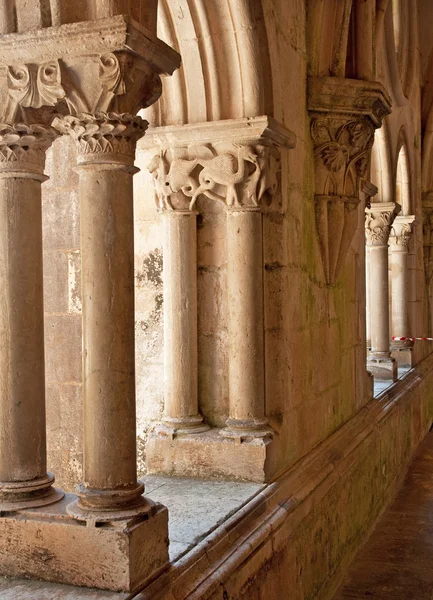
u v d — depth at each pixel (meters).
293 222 4.17
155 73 2.69
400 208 7.68
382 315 7.56
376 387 7.12
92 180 2.62
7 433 2.77
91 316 2.63
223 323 3.94
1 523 2.65
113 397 2.62
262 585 3.29
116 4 2.52
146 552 2.57
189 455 3.81
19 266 2.77
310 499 3.98
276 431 3.83
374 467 5.75
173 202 3.91
